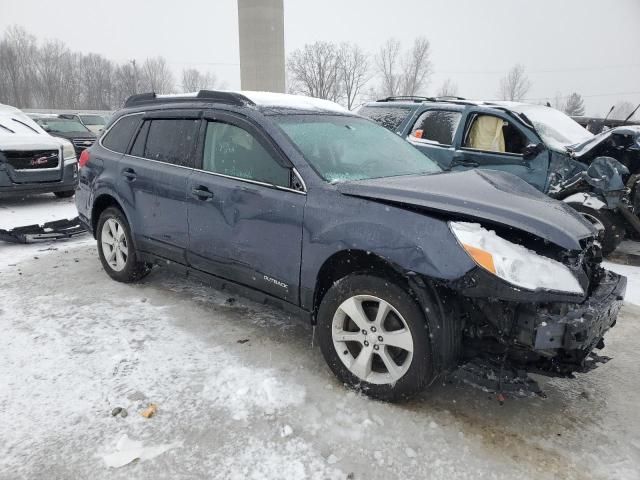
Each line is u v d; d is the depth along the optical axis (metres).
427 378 2.80
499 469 2.49
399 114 7.73
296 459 2.52
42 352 3.52
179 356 3.50
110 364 3.38
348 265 3.14
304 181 3.26
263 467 2.47
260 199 3.42
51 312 4.21
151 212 4.31
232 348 3.64
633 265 6.30
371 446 2.62
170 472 2.43
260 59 33.06
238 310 4.33
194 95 4.25
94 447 2.58
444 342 2.72
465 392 3.15
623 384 3.33
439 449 2.62
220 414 2.86
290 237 3.27
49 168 9.20
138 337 3.78
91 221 5.12
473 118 6.95
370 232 2.88
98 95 80.62
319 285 3.22
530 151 6.36
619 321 4.41
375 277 2.90
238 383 3.17
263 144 3.53
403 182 3.18
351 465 2.49
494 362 2.84
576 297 2.54
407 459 2.54
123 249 4.81
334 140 3.71
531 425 2.85
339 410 2.91
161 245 4.29
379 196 2.95
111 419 2.80
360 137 3.96
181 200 3.99
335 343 3.12
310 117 3.87
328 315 3.12
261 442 2.64
